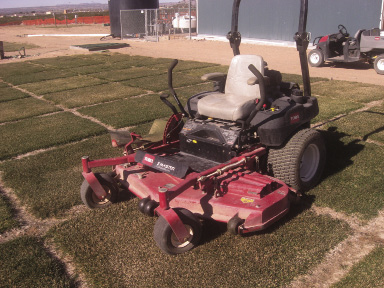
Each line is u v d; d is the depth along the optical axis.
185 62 16.38
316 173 4.78
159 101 9.68
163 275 3.35
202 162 4.57
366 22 17.31
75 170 5.64
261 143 4.50
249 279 3.24
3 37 36.94
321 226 3.94
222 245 3.72
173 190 3.56
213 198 3.92
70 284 3.29
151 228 4.08
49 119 8.47
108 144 6.68
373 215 4.12
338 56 14.47
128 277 3.34
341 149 5.94
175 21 30.94
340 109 8.18
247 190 3.88
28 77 14.25
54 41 30.17
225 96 4.83
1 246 3.84
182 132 4.82
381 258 3.41
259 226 3.65
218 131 4.46
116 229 4.08
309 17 19.17
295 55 17.55
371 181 4.84
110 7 29.70
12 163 6.00
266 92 4.84
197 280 3.26
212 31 25.81
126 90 11.23
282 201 3.86
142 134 7.14
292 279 3.24
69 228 4.12
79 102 9.98
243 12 23.00
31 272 3.45
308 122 5.16
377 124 7.09
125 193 4.91
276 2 21.06
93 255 3.66
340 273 3.29
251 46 21.27
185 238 3.50
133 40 27.69
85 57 19.58
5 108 9.74
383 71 12.80
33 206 4.61
